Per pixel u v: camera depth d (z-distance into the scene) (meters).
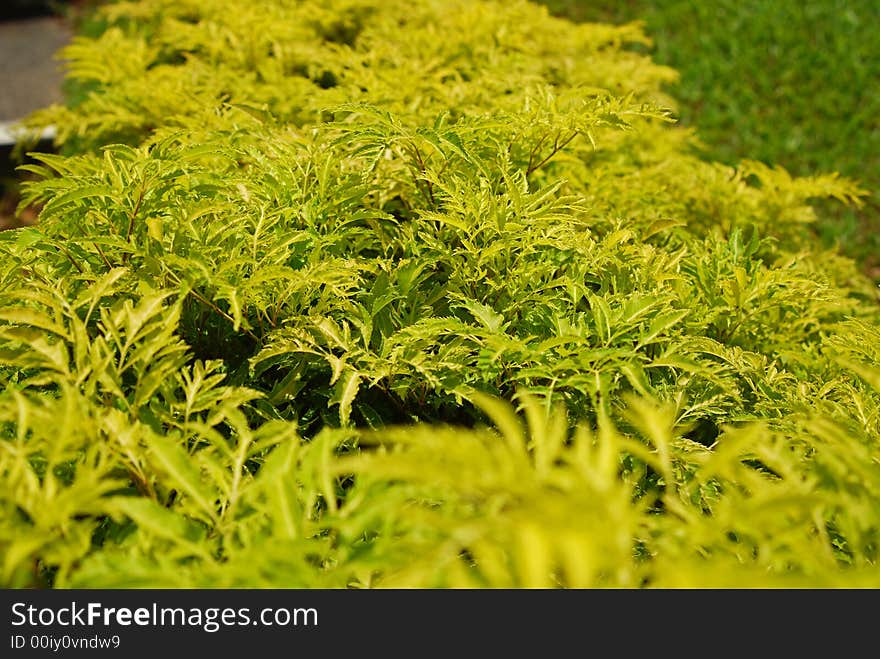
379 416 1.96
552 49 4.16
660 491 1.78
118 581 1.13
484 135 2.40
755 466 1.87
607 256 2.13
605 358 1.73
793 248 3.34
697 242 2.61
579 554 0.90
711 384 1.98
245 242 1.97
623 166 3.23
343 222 2.22
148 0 4.81
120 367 1.52
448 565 1.08
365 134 2.18
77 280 1.89
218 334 2.09
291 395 1.90
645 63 4.07
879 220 4.86
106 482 1.24
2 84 7.76
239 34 3.87
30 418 1.31
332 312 2.05
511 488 1.02
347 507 1.33
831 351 2.28
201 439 1.59
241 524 1.32
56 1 10.06
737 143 5.46
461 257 2.13
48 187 1.97
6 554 1.17
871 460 1.42
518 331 2.07
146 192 1.94
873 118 5.67
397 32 3.98
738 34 6.61
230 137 2.48
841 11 6.79
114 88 3.57
